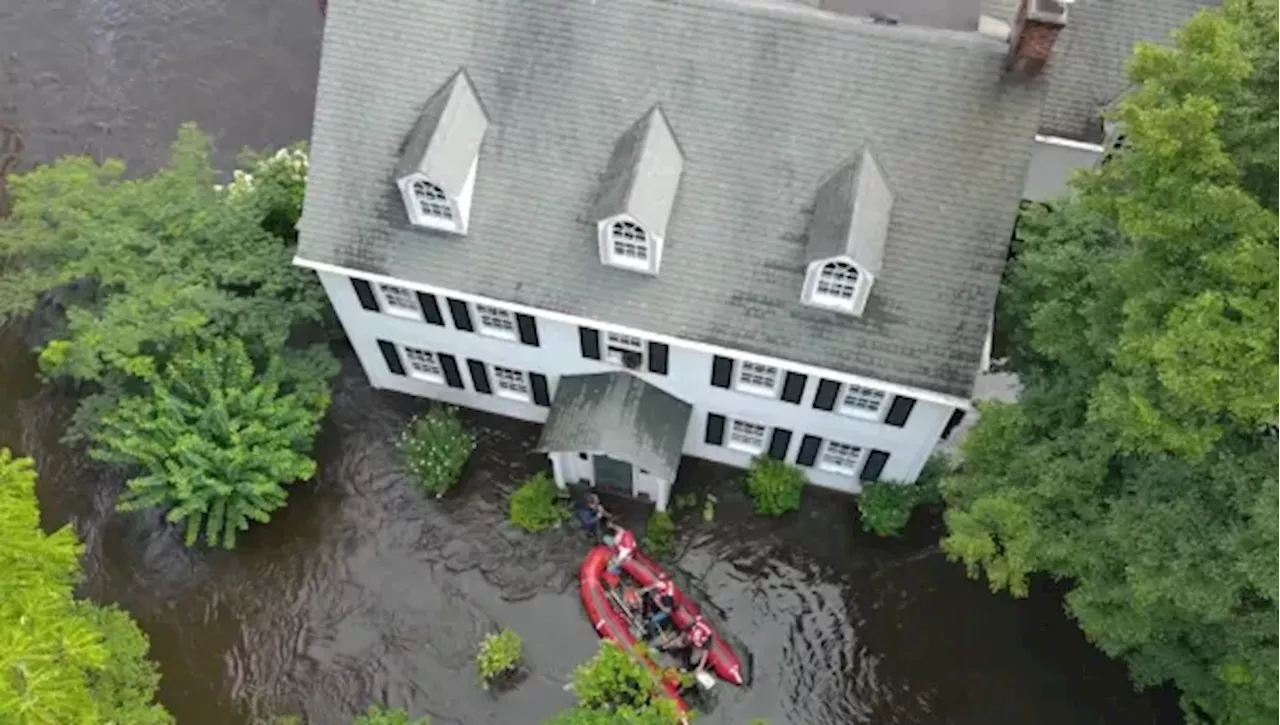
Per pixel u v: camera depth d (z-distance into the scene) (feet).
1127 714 90.43
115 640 85.35
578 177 81.87
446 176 78.69
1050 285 78.13
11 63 129.59
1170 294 62.39
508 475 101.24
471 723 89.97
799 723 90.22
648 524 98.07
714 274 81.66
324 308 103.24
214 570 96.48
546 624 94.02
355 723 84.12
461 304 87.76
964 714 90.99
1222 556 64.80
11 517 65.62
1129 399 63.93
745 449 98.43
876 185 77.46
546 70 80.48
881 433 89.35
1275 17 60.75
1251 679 67.82
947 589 95.91
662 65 78.95
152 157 122.72
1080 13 95.09
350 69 82.48
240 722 90.38
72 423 102.01
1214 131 61.41
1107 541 71.87
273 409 93.25
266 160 108.17
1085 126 97.86
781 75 77.71
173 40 131.13
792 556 97.40
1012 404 79.97
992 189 77.30
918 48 75.56
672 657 90.58
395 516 99.40
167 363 93.91
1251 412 57.06
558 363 92.58
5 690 56.34
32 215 96.37
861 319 80.53
